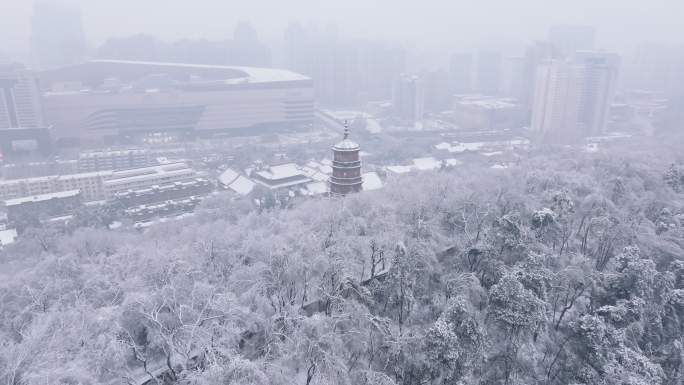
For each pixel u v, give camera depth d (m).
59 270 61.19
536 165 110.88
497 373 45.62
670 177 94.19
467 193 75.94
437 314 52.25
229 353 38.75
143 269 59.16
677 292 54.41
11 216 142.62
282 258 53.66
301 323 43.09
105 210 142.88
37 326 43.88
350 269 53.28
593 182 84.62
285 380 39.09
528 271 52.28
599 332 47.91
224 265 59.44
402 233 62.69
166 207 151.25
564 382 48.53
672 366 49.84
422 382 42.59
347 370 41.75
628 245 62.69
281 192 159.75
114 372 40.56
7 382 36.91
